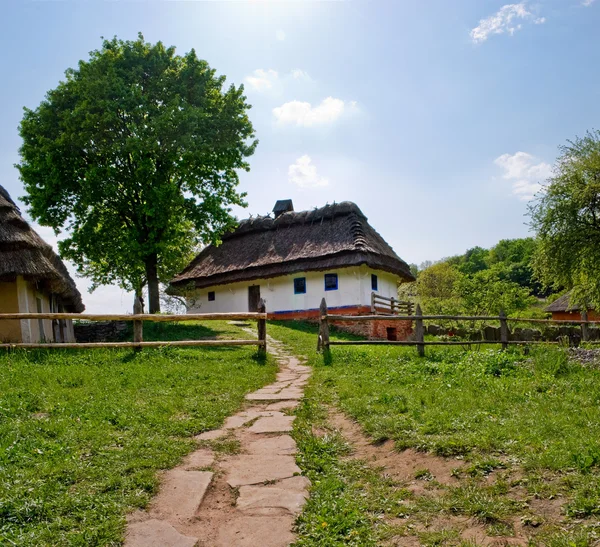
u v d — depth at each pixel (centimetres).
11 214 1338
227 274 2767
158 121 1839
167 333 1797
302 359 1281
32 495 377
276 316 2602
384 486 408
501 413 554
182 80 2077
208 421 601
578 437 438
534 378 764
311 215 2780
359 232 2469
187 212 2158
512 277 6731
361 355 1141
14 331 1309
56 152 1864
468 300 2595
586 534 290
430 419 542
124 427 565
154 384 805
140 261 2134
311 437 548
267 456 495
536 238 2214
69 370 889
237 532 348
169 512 376
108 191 1864
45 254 1512
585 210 2114
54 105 1948
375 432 534
